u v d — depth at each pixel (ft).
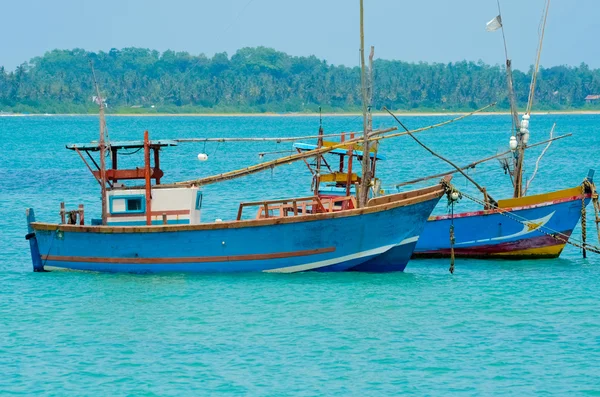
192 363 302.45
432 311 357.41
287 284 391.04
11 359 306.55
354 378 289.94
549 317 351.05
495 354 310.24
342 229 394.73
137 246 399.24
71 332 332.80
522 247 453.17
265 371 295.48
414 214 396.37
